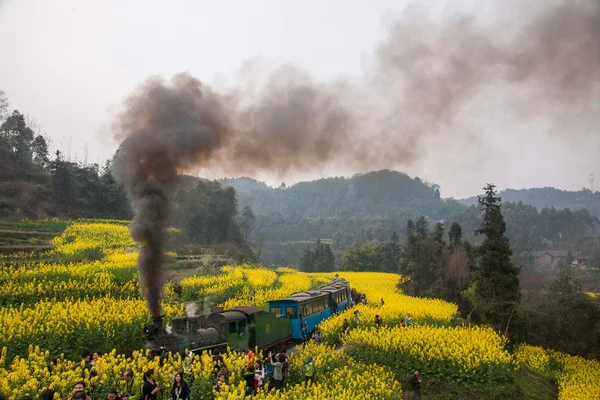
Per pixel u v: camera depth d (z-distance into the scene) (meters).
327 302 27.31
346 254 82.25
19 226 46.66
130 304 21.11
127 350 18.44
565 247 117.19
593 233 135.12
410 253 46.69
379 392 14.95
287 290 33.19
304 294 25.83
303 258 95.69
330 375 16.72
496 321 30.55
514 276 30.47
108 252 36.72
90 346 17.36
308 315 23.77
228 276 35.66
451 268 40.19
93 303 21.14
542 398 20.81
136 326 18.88
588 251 105.69
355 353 19.98
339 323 23.12
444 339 20.55
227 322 17.23
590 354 31.72
